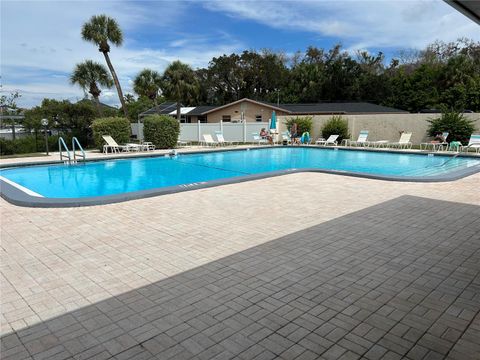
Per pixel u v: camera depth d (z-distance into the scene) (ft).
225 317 9.07
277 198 23.29
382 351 7.70
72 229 16.58
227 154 58.95
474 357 7.47
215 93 155.12
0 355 7.62
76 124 74.95
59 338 8.22
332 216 18.86
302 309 9.47
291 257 13.17
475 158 46.62
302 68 145.69
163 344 7.97
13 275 11.64
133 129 81.46
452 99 104.53
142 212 19.74
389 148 58.54
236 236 15.64
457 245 14.35
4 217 18.65
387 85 129.59
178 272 11.86
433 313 9.24
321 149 62.59
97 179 37.60
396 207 20.63
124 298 10.11
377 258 13.05
